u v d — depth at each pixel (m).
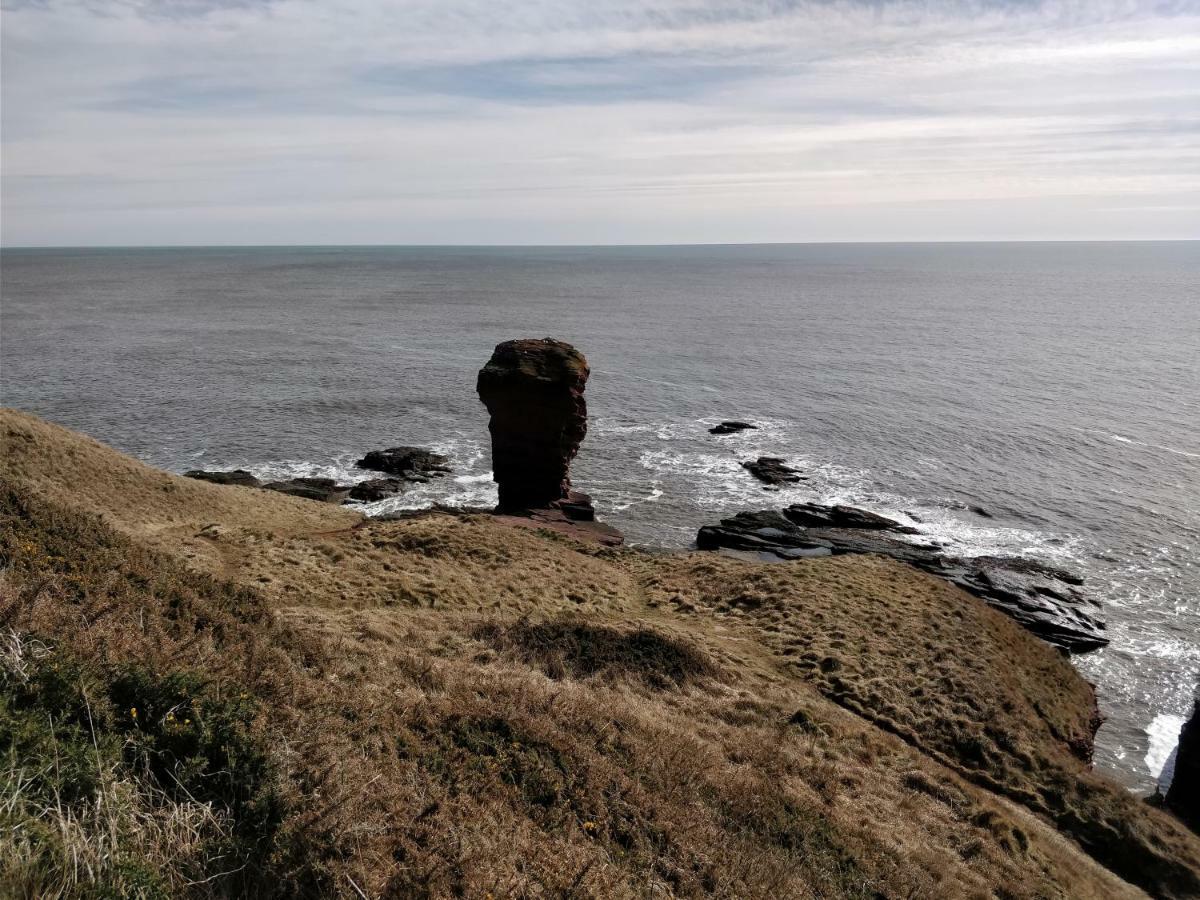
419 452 73.12
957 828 19.95
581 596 34.56
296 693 13.45
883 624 33.62
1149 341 143.62
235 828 9.45
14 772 8.30
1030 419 87.00
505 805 12.66
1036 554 53.62
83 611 12.77
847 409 93.00
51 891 7.10
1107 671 40.09
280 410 90.12
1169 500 62.97
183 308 196.12
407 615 25.56
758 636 32.12
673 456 75.94
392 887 9.66
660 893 11.73
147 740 10.05
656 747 17.34
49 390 96.00
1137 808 24.56
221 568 28.78
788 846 15.15
